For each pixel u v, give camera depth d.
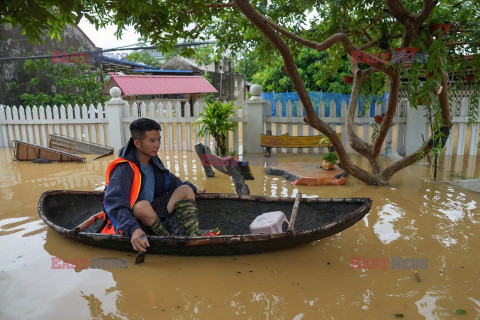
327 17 5.64
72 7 2.72
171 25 4.89
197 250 3.26
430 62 3.94
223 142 8.19
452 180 6.06
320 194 5.46
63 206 4.27
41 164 8.09
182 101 21.66
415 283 2.88
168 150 9.68
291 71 4.78
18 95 17.77
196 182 6.30
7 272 3.14
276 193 5.57
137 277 3.05
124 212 3.19
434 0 4.07
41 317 2.50
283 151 9.11
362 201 3.64
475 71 5.44
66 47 19.27
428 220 4.25
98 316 2.51
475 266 3.13
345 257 3.37
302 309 2.56
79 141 9.29
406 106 8.34
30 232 4.03
